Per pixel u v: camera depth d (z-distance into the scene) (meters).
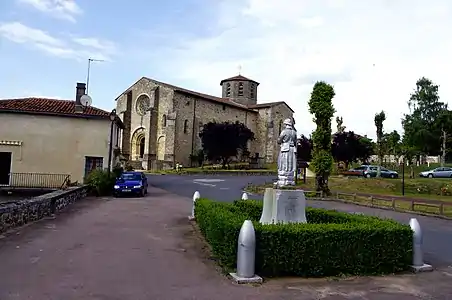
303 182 36.88
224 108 64.75
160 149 57.03
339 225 7.79
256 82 74.62
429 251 10.36
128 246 9.66
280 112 70.56
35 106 28.91
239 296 6.07
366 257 7.56
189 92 58.81
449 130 63.91
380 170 42.62
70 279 6.70
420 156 66.38
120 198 23.31
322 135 27.48
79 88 30.20
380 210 21.22
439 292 6.53
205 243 10.23
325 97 27.36
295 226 7.53
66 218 14.26
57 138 28.30
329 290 6.50
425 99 67.88
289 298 6.04
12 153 27.59
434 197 28.86
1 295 5.75
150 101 57.66
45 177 27.86
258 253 7.10
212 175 48.50
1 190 26.56
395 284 6.96
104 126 29.09
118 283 6.57
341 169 50.50
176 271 7.47
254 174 52.75
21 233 10.84
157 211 17.17
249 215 11.07
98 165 28.89
